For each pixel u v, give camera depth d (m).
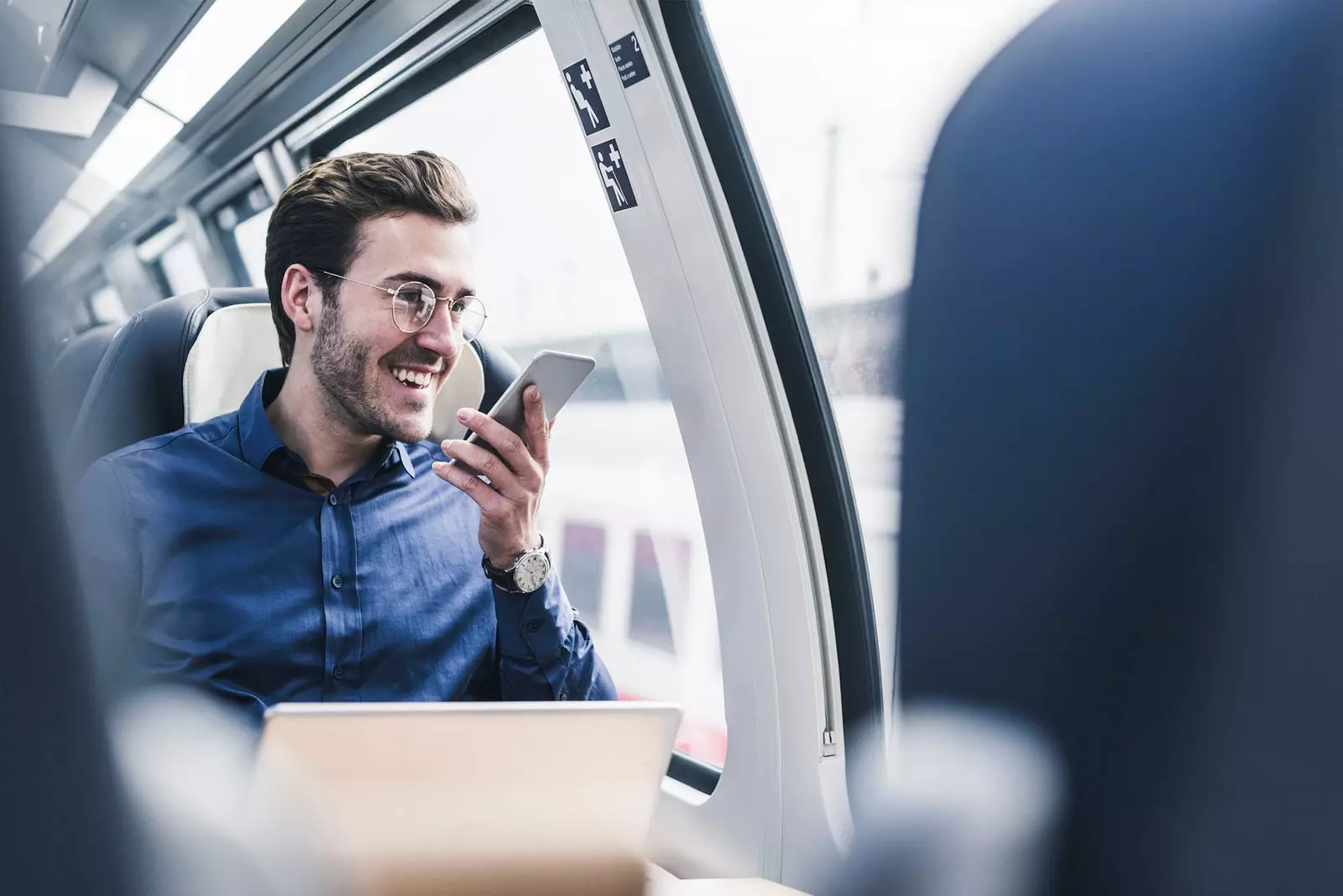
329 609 1.54
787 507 1.63
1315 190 1.10
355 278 1.53
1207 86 1.18
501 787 0.78
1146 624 1.27
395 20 2.06
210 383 1.63
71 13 2.45
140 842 0.37
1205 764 1.21
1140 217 1.26
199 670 1.43
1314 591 1.12
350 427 1.61
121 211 3.71
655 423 2.24
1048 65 1.33
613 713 0.79
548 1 1.61
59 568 0.34
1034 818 1.36
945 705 1.53
